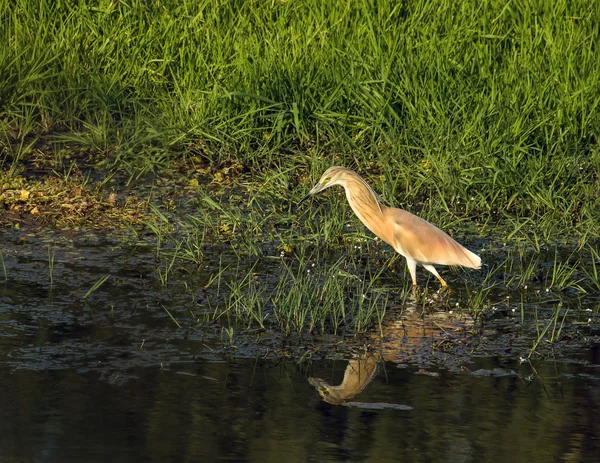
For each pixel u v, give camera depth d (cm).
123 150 1642
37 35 1809
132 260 1284
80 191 1498
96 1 1933
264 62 1738
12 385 914
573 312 1154
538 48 1833
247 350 1018
